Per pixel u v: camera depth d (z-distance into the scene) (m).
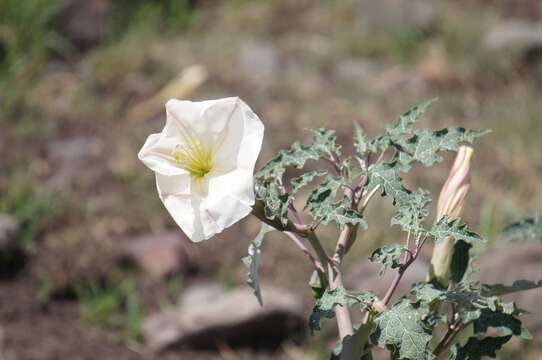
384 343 2.15
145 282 6.18
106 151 7.60
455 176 2.70
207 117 2.10
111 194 7.01
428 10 9.60
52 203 6.82
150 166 2.09
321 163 7.06
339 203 2.23
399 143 2.39
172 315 5.78
